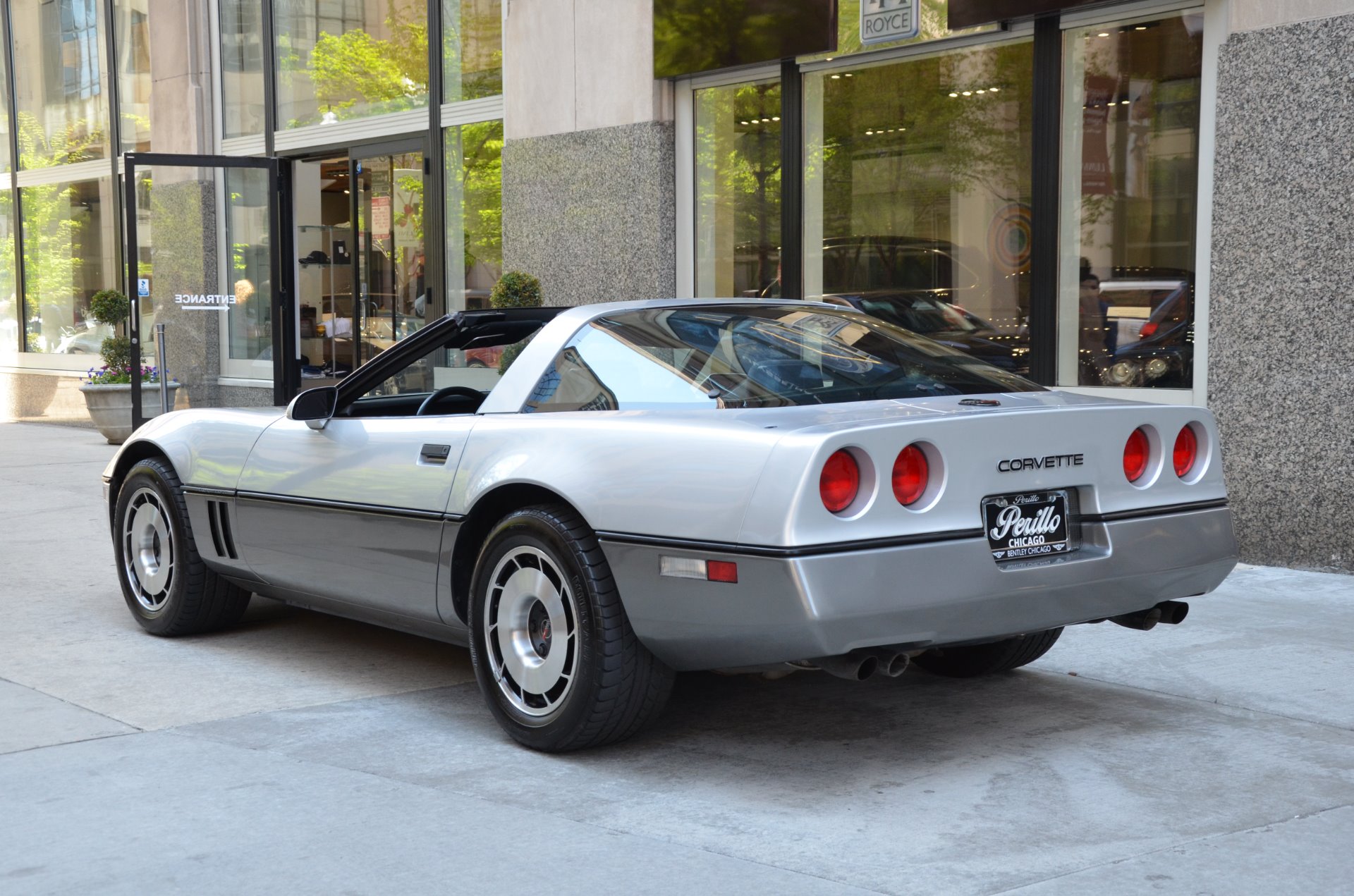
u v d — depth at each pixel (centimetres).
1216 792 351
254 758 385
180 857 309
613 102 984
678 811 339
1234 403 664
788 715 427
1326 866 299
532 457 390
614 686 368
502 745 398
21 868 304
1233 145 658
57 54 1692
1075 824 327
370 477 445
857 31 834
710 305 440
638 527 355
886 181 848
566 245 1030
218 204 1442
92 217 1647
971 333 809
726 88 937
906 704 440
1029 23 766
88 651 522
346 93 1299
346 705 444
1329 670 473
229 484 504
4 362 1816
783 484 328
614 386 395
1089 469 370
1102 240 744
